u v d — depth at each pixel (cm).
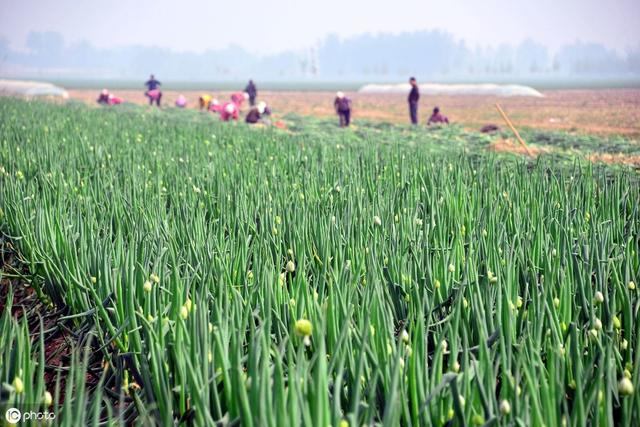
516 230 1506
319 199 1905
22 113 5641
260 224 1602
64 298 1352
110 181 2100
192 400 850
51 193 1962
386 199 1881
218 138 3819
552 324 966
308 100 13525
